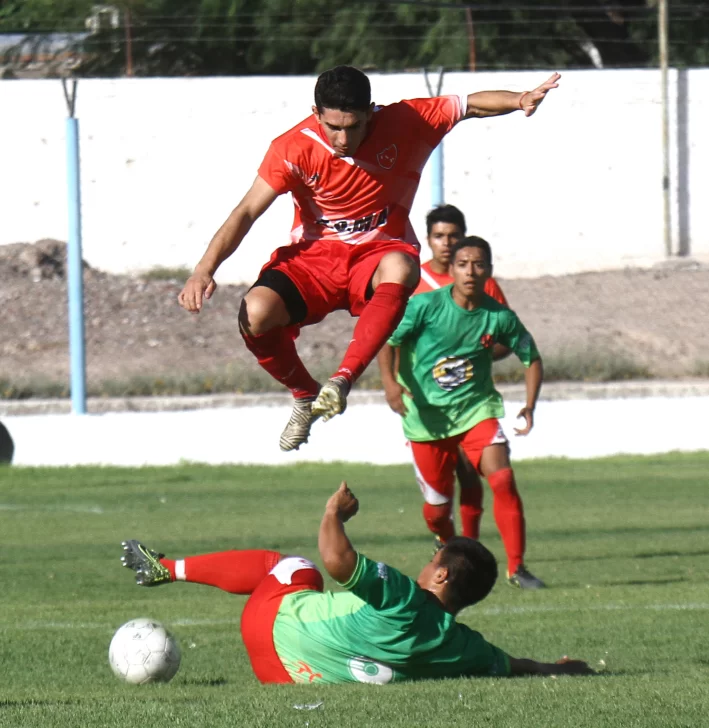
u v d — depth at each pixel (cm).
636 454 5847
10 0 10294
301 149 1766
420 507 4434
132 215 8188
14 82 8175
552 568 3108
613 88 8150
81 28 9750
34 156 8219
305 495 4797
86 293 7825
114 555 3416
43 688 1755
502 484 2767
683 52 10025
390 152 1786
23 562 3303
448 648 1628
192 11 9406
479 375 2788
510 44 9450
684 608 2464
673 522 3984
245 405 6047
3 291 7812
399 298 1738
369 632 1598
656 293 7850
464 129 8119
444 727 1341
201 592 2864
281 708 1445
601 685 1585
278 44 9394
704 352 7219
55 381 6581
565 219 8181
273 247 8056
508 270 8175
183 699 1558
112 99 8150
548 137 8150
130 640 1778
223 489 4981
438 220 2908
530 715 1402
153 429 5700
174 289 7969
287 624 1644
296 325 1881
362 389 6481
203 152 8181
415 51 9394
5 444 5650
